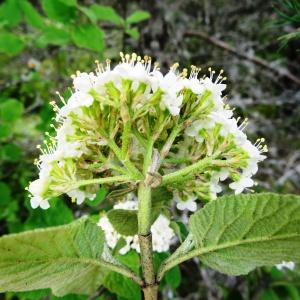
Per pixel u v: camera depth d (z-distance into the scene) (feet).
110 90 0.33
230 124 0.36
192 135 0.37
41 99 1.13
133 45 1.00
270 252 0.33
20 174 0.98
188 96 0.36
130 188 0.36
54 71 1.21
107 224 0.54
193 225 0.33
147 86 0.34
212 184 0.39
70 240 0.32
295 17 0.53
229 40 1.20
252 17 1.20
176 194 0.41
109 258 0.35
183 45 1.03
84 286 0.40
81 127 0.35
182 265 0.86
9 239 0.29
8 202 0.86
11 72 1.29
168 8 1.03
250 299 0.79
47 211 0.60
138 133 0.35
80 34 0.81
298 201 0.29
